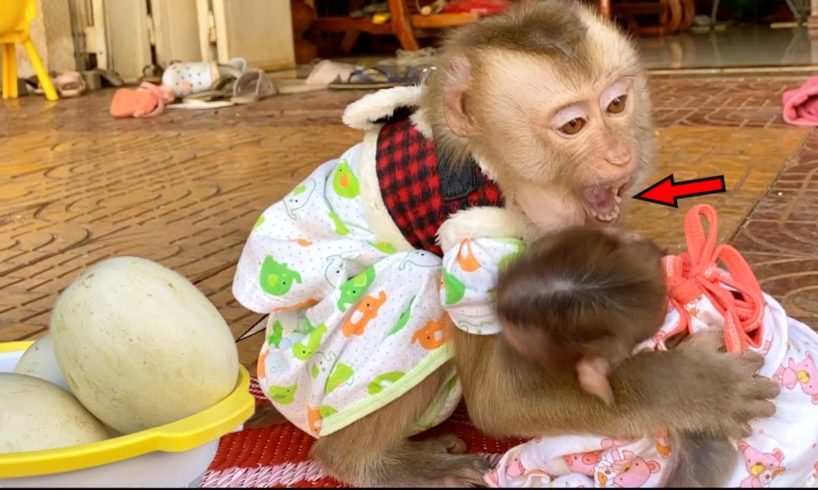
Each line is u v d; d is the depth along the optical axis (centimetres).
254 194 123
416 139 59
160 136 167
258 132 165
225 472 61
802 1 294
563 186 56
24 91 234
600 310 50
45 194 130
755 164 120
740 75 196
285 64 249
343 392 58
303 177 130
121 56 244
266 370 62
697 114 155
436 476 59
